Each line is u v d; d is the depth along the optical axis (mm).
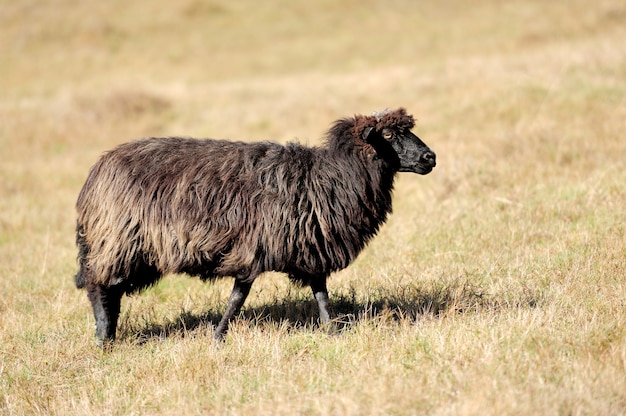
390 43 96438
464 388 17375
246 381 19625
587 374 17312
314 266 22469
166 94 76625
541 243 29891
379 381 17969
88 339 24625
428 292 25750
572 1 100062
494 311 22750
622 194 32594
